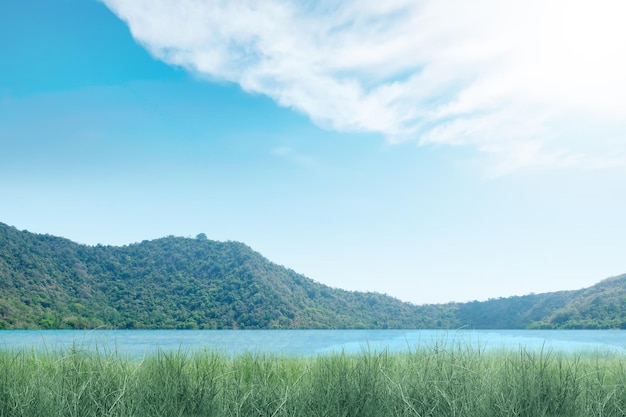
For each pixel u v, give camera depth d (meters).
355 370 4.36
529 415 3.73
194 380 4.24
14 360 4.64
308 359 6.29
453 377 4.26
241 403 4.00
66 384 3.98
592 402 4.07
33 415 3.55
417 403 3.98
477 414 3.74
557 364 4.79
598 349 9.38
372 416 3.85
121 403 3.72
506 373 4.32
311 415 3.92
